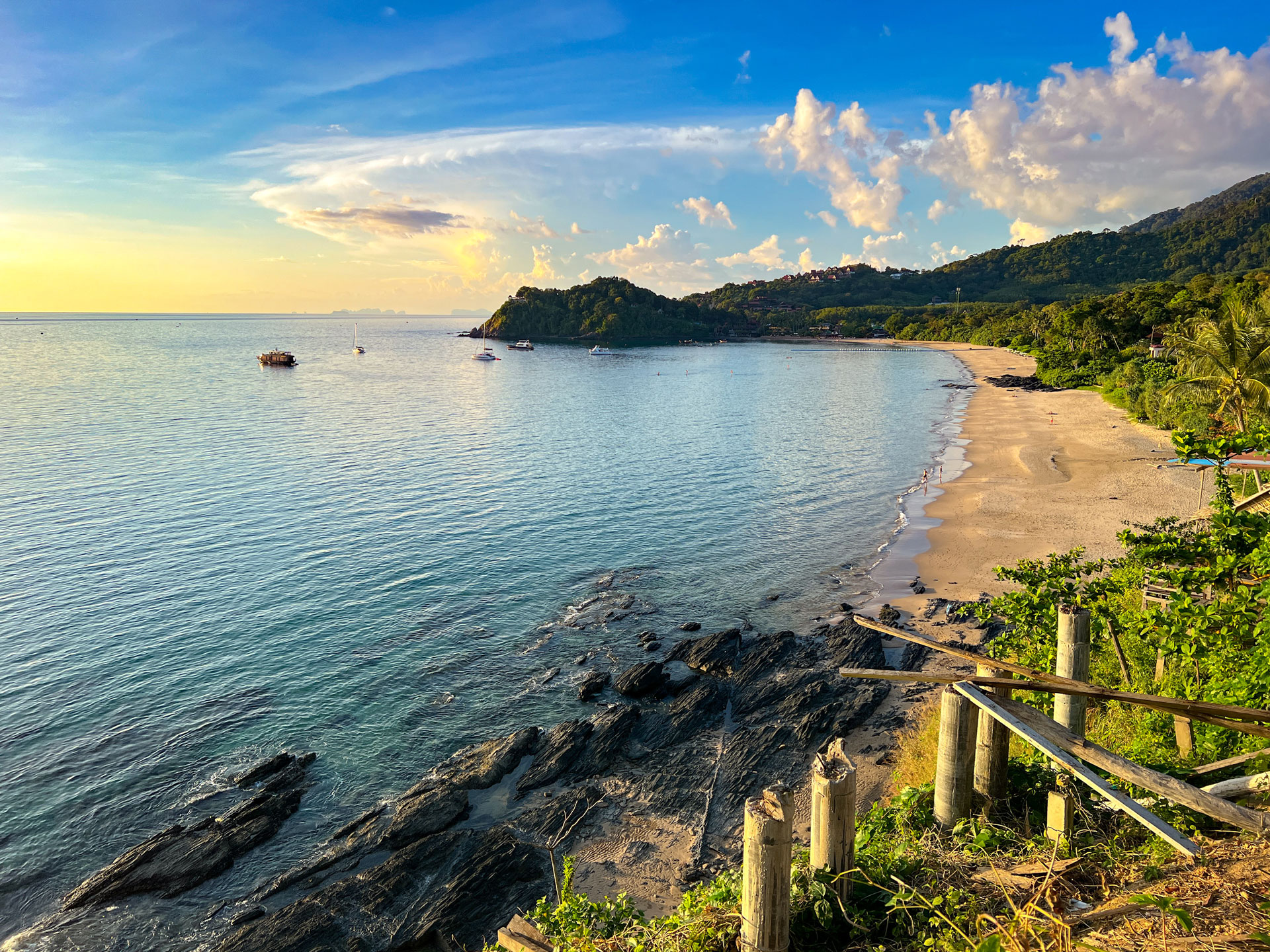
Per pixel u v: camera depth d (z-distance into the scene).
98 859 18.69
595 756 22.27
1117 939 6.03
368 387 127.44
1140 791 8.84
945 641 29.16
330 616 32.19
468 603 33.69
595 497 52.41
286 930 16.23
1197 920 6.10
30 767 21.97
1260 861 6.79
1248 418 46.81
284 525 44.97
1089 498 47.03
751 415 95.19
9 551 39.69
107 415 87.12
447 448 71.00
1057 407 89.69
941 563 37.78
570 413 97.44
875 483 56.28
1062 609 8.90
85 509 47.81
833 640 29.14
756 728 23.66
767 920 6.32
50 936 16.53
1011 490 50.84
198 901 17.39
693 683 26.61
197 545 41.12
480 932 16.33
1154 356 98.88
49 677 26.97
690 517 47.50
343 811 20.31
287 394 114.25
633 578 36.78
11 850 18.91
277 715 24.69
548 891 17.41
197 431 77.75
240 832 19.14
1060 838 7.77
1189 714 7.10
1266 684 9.91
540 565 38.56
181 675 27.19
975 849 8.05
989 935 6.21
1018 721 7.42
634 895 17.09
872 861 7.90
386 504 50.06
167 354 197.25
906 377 144.50
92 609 32.62
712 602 33.88
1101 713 15.99
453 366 179.25
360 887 17.31
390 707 25.25
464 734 23.77
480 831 19.27
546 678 27.05
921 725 23.17
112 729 23.86
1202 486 42.50
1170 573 12.96
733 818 19.72
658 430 83.44
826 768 7.26
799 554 40.25
